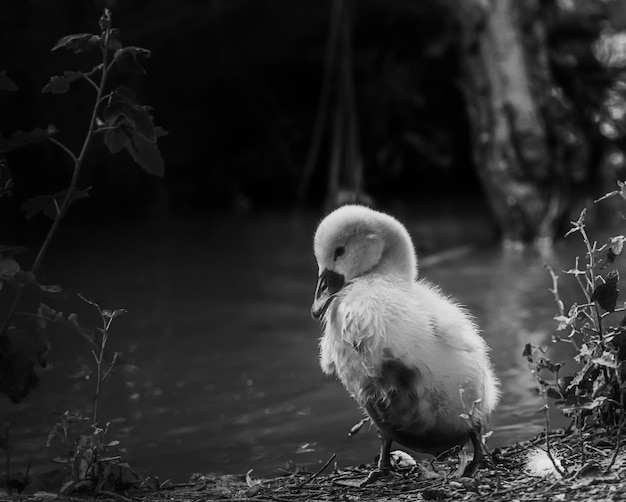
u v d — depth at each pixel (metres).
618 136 25.11
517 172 18.30
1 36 24.47
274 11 27.05
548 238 17.84
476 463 5.96
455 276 14.58
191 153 27.98
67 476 6.30
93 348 11.41
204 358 10.80
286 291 14.43
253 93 28.38
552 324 11.06
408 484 5.93
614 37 26.31
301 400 9.07
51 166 25.19
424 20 27.61
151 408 9.08
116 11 25.81
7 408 9.29
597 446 6.02
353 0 26.22
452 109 27.94
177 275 16.08
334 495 5.83
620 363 5.96
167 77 27.44
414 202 24.66
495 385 6.88
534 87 18.92
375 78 27.61
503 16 18.91
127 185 26.30
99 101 6.45
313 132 28.50
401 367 5.76
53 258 18.42
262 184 28.39
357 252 6.30
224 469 7.32
